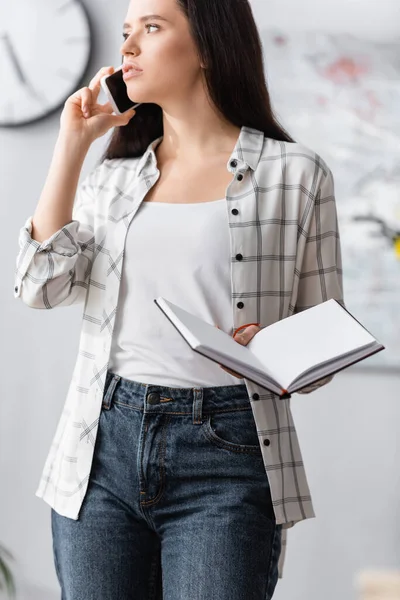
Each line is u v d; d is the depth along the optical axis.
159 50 1.56
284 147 1.61
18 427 2.83
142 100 1.60
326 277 1.61
